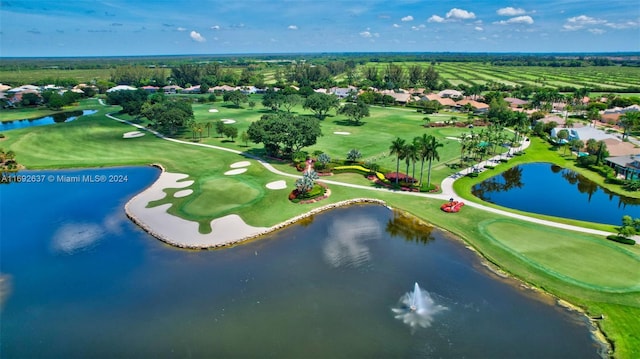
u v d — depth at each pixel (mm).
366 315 36906
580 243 49812
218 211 60438
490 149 101438
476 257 47594
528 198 69438
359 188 71125
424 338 33969
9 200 67188
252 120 142750
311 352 32531
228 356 32344
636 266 44156
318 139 112000
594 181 79000
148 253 48812
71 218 59719
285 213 59750
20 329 35938
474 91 191625
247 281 42500
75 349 33562
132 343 34000
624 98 159750
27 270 45469
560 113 153250
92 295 40625
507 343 33344
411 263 46281
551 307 37938
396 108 174875
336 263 46281
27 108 169750
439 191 70000
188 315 37188
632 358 31406
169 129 121312
